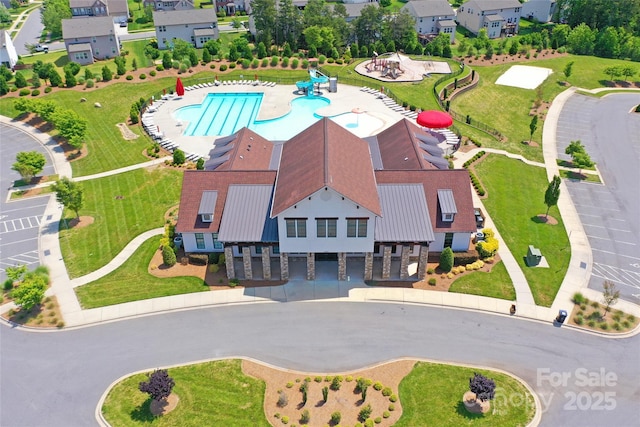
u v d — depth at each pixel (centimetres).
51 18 12962
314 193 3612
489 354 3472
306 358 3431
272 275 4203
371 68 9325
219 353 3481
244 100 8212
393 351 3491
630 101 8456
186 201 4412
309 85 8056
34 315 3809
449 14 13162
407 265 4131
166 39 12138
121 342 3581
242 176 4503
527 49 10506
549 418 3031
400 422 2978
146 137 6806
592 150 6706
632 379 3303
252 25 12488
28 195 5481
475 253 4359
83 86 8275
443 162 5150
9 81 8394
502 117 7806
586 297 3991
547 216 5075
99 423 3014
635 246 4672
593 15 12288
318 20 11025
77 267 4322
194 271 4253
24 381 3294
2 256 4478
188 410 3062
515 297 3975
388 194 4247
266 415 3022
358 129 6931
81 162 6184
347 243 3897
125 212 5103
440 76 9006
